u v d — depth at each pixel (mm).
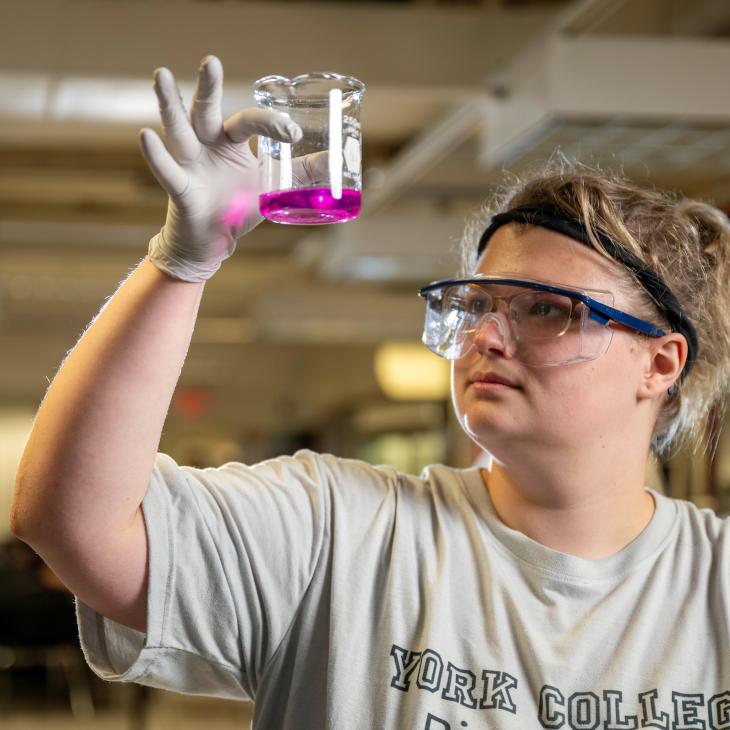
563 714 1313
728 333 1575
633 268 1407
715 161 4832
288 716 1380
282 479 1431
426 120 6523
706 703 1338
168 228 1199
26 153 7520
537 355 1353
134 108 5195
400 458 13602
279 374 17469
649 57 4148
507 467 1400
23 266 10844
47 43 4531
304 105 1148
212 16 4629
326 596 1394
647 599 1390
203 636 1328
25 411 16422
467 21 4824
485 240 1518
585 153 4676
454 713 1310
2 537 16375
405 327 11078
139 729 6879
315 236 9492
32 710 8062
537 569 1387
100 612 1307
